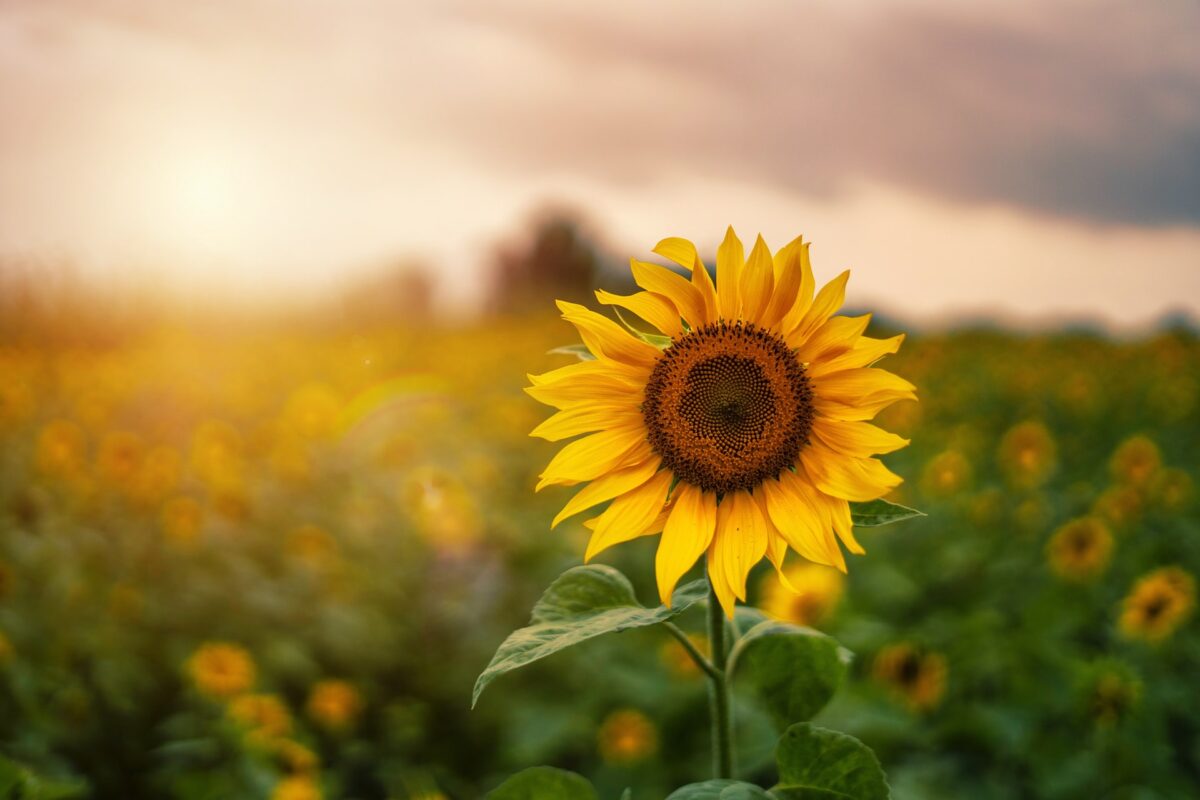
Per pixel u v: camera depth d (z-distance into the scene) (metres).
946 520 7.97
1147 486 7.70
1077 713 4.55
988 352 20.11
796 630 1.78
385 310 28.67
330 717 5.28
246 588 6.46
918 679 4.62
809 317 1.78
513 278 39.62
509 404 12.15
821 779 1.56
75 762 5.07
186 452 10.47
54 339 18.38
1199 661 5.43
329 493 8.87
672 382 1.76
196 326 20.95
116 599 6.12
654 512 1.76
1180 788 4.40
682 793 1.43
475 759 5.54
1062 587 6.14
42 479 8.07
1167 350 18.08
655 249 1.77
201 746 4.79
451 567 7.16
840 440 1.73
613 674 5.30
